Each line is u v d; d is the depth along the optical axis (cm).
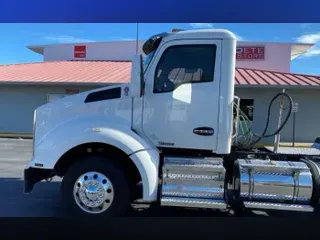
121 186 392
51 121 433
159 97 408
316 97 1407
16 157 996
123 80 1537
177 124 407
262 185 400
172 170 402
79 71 1770
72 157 420
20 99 1700
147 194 387
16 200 518
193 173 402
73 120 419
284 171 404
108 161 397
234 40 395
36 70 1845
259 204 394
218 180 400
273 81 1388
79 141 393
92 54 2073
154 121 411
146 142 404
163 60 407
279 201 402
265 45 1507
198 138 404
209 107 400
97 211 396
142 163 386
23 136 1606
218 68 397
